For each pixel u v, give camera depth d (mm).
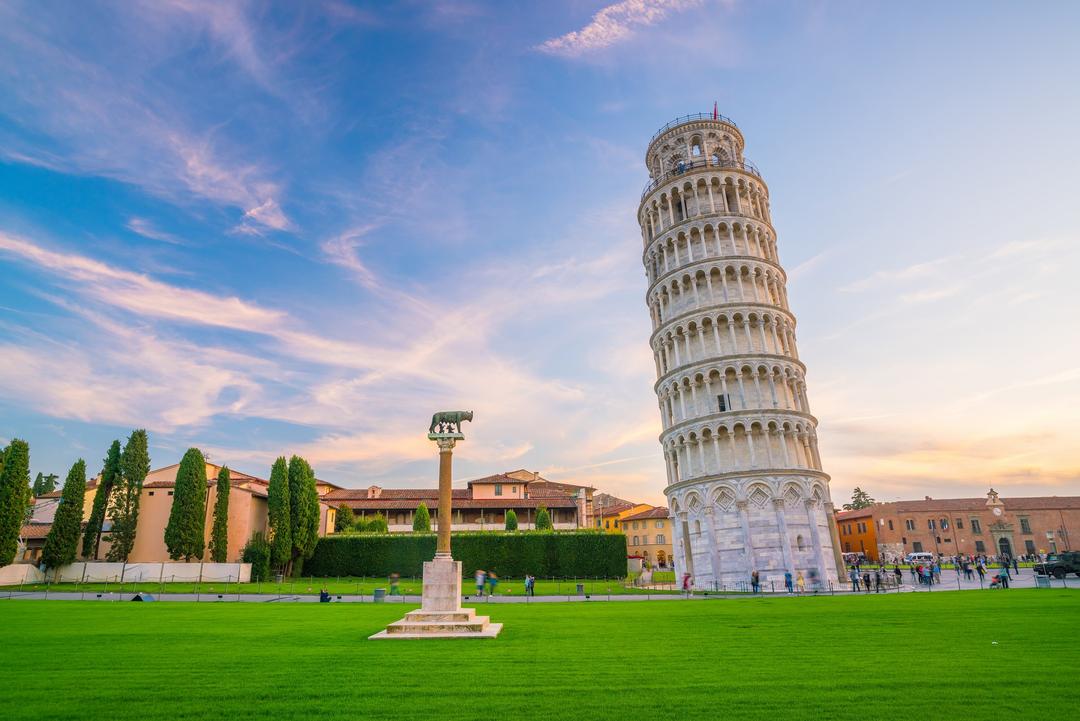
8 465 60844
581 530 72875
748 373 64750
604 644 19625
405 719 11078
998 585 48750
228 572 63594
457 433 27188
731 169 72688
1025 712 11086
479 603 41250
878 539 128500
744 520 58969
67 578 62406
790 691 12797
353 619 28797
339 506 87500
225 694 12844
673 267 72250
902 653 17062
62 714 11422
